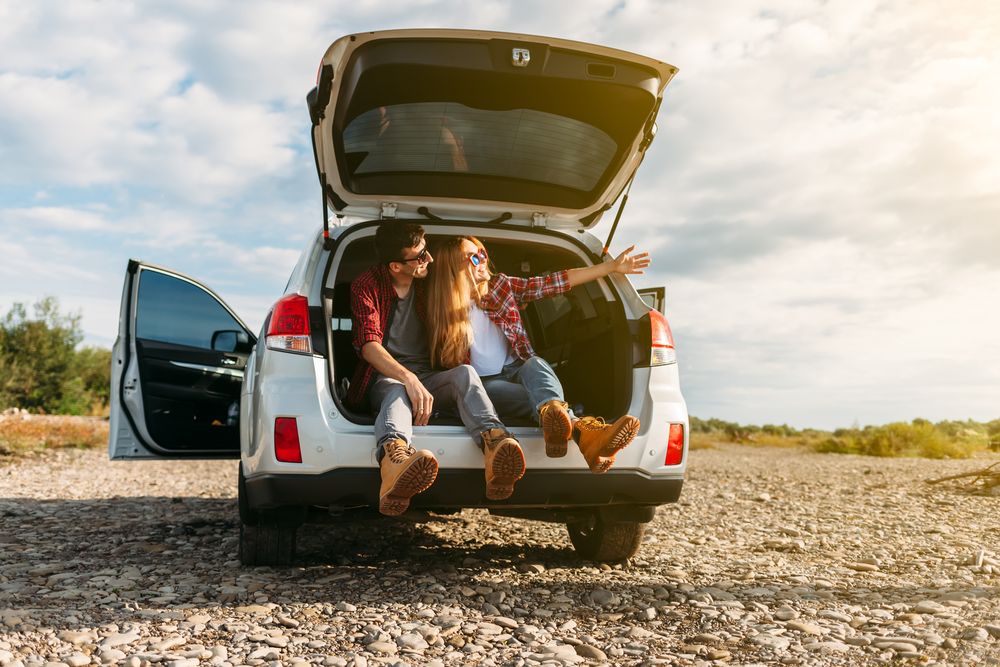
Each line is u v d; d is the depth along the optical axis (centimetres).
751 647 281
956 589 372
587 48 356
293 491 331
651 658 270
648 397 371
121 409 471
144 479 861
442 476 339
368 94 362
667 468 366
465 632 298
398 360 384
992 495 779
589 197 438
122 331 477
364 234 378
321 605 326
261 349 357
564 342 446
